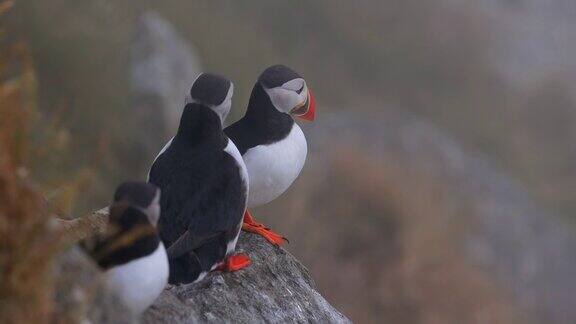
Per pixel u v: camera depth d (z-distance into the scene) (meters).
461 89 33.88
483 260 21.62
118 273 4.38
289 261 6.43
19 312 3.83
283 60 29.38
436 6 36.00
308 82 29.94
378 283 17.44
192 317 5.27
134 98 17.06
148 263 4.42
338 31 32.34
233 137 6.30
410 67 33.34
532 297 21.98
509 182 26.81
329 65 31.31
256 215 17.53
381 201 18.58
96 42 17.47
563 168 31.48
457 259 18.94
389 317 17.17
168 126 17.16
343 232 18.06
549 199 29.33
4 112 3.99
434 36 34.72
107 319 4.21
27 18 16.27
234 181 5.63
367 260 17.64
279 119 6.31
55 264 4.12
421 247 18.09
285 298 6.06
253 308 5.81
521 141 32.19
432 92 33.03
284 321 5.88
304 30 31.69
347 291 17.16
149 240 4.42
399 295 17.28
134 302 4.43
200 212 5.47
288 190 18.64
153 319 4.97
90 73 16.73
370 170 19.73
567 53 39.41
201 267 5.50
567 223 27.83
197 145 5.63
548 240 24.17
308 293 6.27
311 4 32.28
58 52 16.44
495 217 23.72
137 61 17.70
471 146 31.30
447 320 17.33
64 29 16.83
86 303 4.10
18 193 3.90
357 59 32.28
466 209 22.75
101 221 5.50
